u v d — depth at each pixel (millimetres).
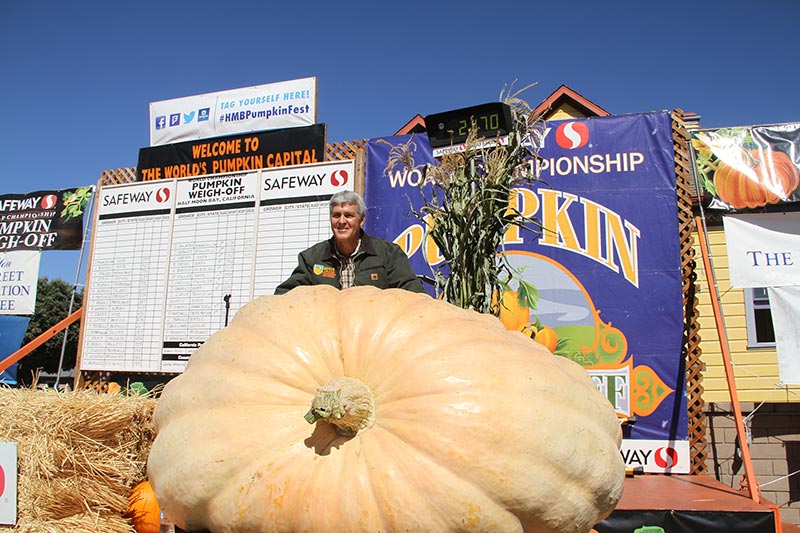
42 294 23969
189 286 6395
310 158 6316
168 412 1935
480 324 1918
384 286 3363
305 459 1611
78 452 3490
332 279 3412
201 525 1788
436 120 3809
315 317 1945
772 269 5676
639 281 5363
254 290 6180
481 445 1570
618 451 1986
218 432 1718
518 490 1571
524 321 5461
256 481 1607
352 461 1589
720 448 7227
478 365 1704
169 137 6895
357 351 1816
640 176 5520
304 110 6445
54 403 3576
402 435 1606
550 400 1713
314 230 6090
